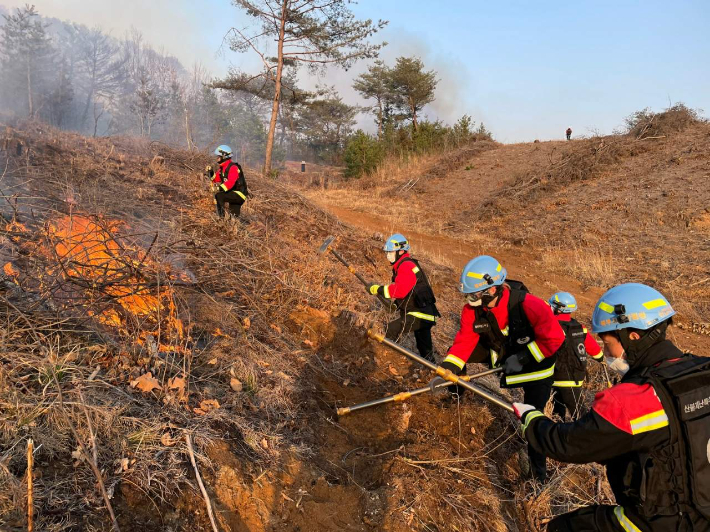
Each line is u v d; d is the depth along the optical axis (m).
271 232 7.91
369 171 24.72
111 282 3.71
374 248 9.54
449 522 3.15
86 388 2.81
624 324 2.08
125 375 3.16
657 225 12.11
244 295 5.09
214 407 3.21
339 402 4.11
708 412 1.84
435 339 6.11
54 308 3.37
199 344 3.94
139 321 3.75
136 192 7.41
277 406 3.64
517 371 3.61
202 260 5.04
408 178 21.70
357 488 3.20
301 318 5.30
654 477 1.87
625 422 1.89
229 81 20.39
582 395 4.86
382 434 3.88
